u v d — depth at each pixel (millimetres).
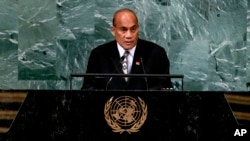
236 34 16734
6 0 16359
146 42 10695
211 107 7945
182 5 16578
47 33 16406
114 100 7883
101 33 16438
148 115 7902
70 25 16406
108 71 10422
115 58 10453
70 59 16438
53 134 7883
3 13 16375
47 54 16438
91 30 16438
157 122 7902
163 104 7910
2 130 7895
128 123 7883
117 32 10383
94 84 9875
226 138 7973
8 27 16375
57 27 16406
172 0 16547
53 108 7883
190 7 16609
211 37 16688
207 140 7945
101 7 16406
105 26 16422
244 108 7969
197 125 7938
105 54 10562
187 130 7926
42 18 16391
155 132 7898
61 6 16406
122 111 7883
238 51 16719
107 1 16406
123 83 9844
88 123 7879
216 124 7957
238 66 16703
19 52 16391
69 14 16406
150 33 16438
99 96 7879
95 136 7883
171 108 7922
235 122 7969
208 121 7941
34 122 7879
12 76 16391
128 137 7898
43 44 16422
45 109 7883
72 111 7883
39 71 16406
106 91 7879
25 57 16391
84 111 7879
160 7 16469
